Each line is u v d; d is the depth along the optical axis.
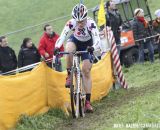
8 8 58.47
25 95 14.58
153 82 20.03
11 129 13.81
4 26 52.56
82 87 15.20
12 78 14.20
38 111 15.13
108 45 20.31
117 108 14.84
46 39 20.95
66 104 16.06
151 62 26.97
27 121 14.15
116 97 18.14
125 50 28.80
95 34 14.80
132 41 28.75
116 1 30.67
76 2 55.94
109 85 19.47
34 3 58.78
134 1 31.47
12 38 47.38
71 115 15.27
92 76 17.66
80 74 14.82
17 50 43.12
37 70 15.25
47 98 15.63
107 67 19.48
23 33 48.47
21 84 14.46
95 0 54.38
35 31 48.44
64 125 13.98
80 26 14.87
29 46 20.42
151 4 51.56
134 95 17.17
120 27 25.69
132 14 30.80
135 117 12.27
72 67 14.50
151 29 29.20
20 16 55.16
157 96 14.53
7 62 19.67
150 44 27.00
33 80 14.99
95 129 12.48
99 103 17.36
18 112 14.26
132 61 28.83
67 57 14.96
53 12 54.31
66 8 54.78
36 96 15.06
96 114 14.80
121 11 30.59
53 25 49.03
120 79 19.92
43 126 14.09
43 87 15.45
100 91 18.19
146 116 12.09
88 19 15.00
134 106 13.91
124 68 27.59
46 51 20.92
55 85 15.88
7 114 13.87
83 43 15.20
